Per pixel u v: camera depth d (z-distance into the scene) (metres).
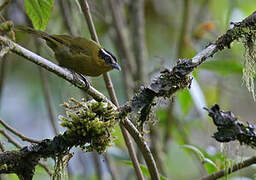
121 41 11.69
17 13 12.22
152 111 6.61
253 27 6.59
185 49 12.05
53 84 13.25
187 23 12.34
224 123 5.86
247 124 6.02
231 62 10.10
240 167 6.57
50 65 6.03
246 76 6.94
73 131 5.88
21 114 14.80
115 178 10.03
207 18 14.12
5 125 7.55
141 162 10.76
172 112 11.51
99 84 13.75
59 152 5.96
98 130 5.87
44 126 14.84
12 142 7.91
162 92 6.31
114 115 6.11
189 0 12.48
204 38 12.36
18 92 14.80
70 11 10.91
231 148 6.60
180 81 6.39
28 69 14.82
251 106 12.90
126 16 14.05
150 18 15.42
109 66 9.49
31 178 5.94
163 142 11.66
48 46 9.59
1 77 10.99
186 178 13.64
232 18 12.27
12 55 14.37
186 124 12.15
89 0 11.74
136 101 6.32
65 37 9.52
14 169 5.89
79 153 11.27
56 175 6.00
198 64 6.45
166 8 15.38
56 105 12.89
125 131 7.56
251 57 6.74
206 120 10.41
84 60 9.33
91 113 5.90
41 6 7.54
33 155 5.93
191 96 10.76
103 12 12.48
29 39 12.11
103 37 13.83
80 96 11.80
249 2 12.48
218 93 12.58
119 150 11.16
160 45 15.13
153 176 6.72
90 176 11.88
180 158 13.77
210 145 9.48
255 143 6.00
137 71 11.23
